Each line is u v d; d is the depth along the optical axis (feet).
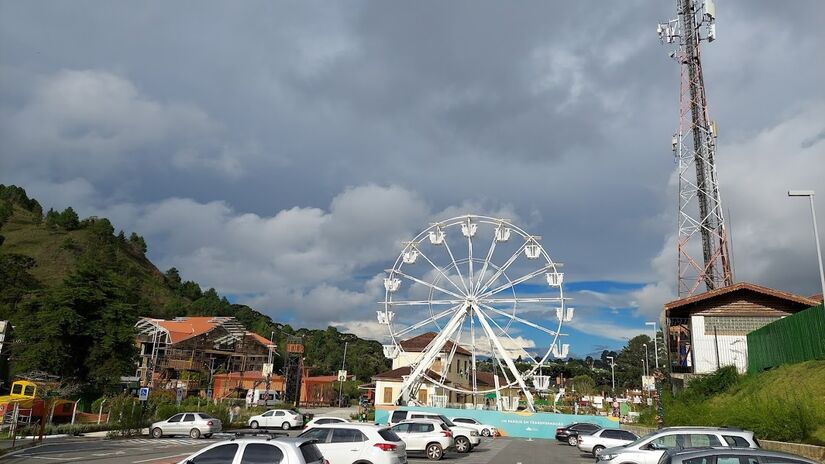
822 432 65.77
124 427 114.21
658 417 111.75
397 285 174.70
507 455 92.32
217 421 118.73
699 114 170.40
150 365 274.77
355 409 268.82
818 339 89.30
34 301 177.06
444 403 185.98
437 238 174.81
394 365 240.53
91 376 164.35
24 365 155.84
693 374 129.29
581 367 480.64
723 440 52.90
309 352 456.45
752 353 117.08
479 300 168.96
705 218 162.30
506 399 181.88
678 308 136.26
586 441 88.17
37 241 495.00
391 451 53.57
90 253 486.38
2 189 615.98
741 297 132.67
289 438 38.11
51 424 122.62
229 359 315.78
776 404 73.87
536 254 168.04
